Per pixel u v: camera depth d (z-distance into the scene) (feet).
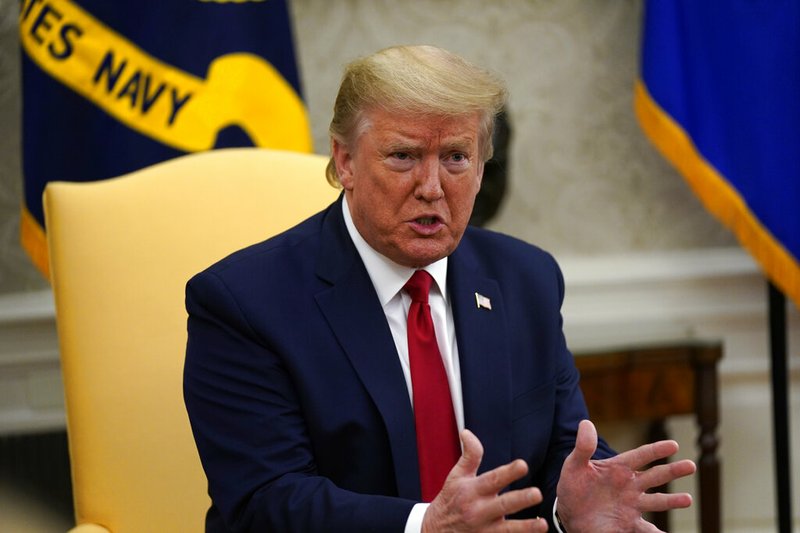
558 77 23.49
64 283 12.98
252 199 13.75
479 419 11.01
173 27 19.21
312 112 22.99
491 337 11.37
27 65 19.04
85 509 12.74
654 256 23.90
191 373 10.96
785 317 21.68
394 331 11.20
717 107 21.11
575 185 23.75
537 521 8.70
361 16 22.94
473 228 12.41
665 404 21.36
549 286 12.16
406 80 9.83
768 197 20.84
